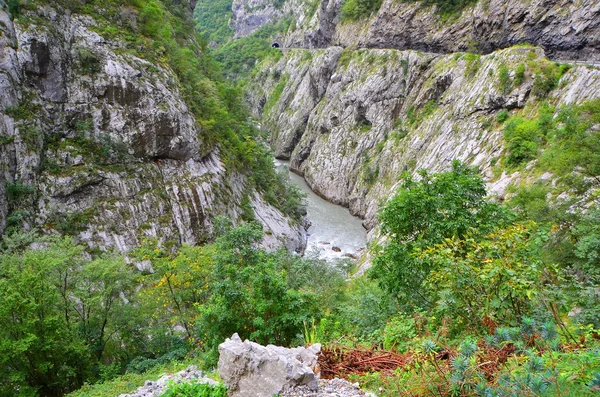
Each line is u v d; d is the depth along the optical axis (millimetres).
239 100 63562
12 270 17406
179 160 37531
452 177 13367
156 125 35219
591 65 31875
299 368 7227
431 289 10523
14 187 27797
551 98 33438
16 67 29719
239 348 7914
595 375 5125
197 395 7992
